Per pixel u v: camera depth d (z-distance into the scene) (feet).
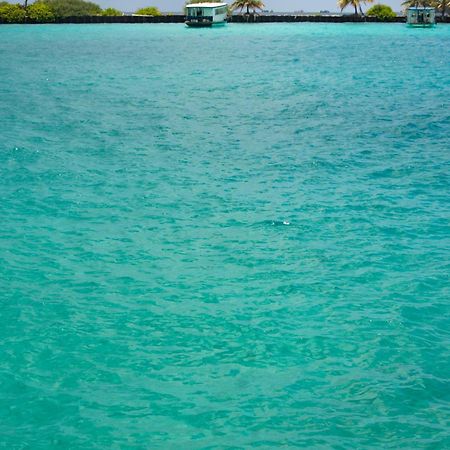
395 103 117.91
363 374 33.22
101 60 204.85
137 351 35.22
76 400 31.04
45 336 36.50
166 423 29.48
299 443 28.22
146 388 32.01
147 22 453.58
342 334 36.88
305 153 77.66
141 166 71.20
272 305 40.19
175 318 38.65
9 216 54.75
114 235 51.11
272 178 66.80
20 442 28.19
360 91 135.33
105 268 45.27
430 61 200.64
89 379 32.71
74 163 71.77
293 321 38.32
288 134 89.45
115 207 57.47
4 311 39.09
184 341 36.22
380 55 222.48
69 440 28.35
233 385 32.32
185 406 30.66
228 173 68.80
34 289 41.98
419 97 125.80
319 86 143.64
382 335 36.76
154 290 42.11
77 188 62.64
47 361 34.19
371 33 358.84
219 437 28.60
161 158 74.95
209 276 44.14
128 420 29.66
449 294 41.50
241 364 34.12
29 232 51.39
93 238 50.42
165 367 33.81
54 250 48.11
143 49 249.75
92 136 86.69
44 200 58.90
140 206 57.82
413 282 43.14
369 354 34.94
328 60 205.87
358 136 87.76
